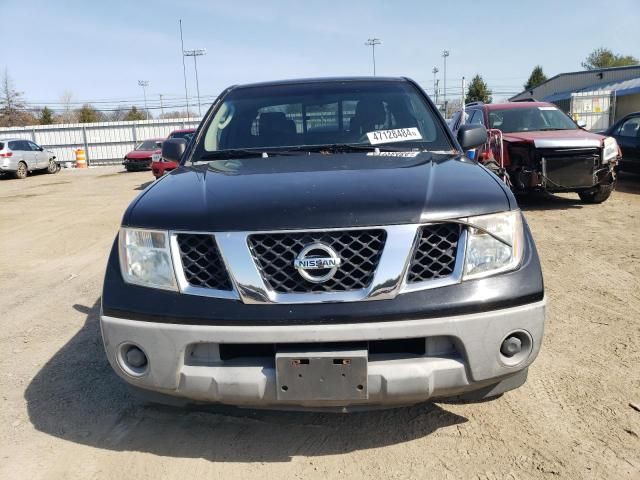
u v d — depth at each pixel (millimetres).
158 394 2344
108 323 2240
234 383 2107
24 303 4887
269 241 2127
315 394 2078
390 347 2146
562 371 3152
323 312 2045
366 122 3414
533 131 9016
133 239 2291
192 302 2133
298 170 2695
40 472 2385
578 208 8539
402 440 2543
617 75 34938
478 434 2572
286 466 2381
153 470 2377
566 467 2311
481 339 2104
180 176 2842
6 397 3064
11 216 10922
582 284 4742
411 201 2178
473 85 66500
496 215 2219
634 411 2715
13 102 61656
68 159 35750
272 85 3879
